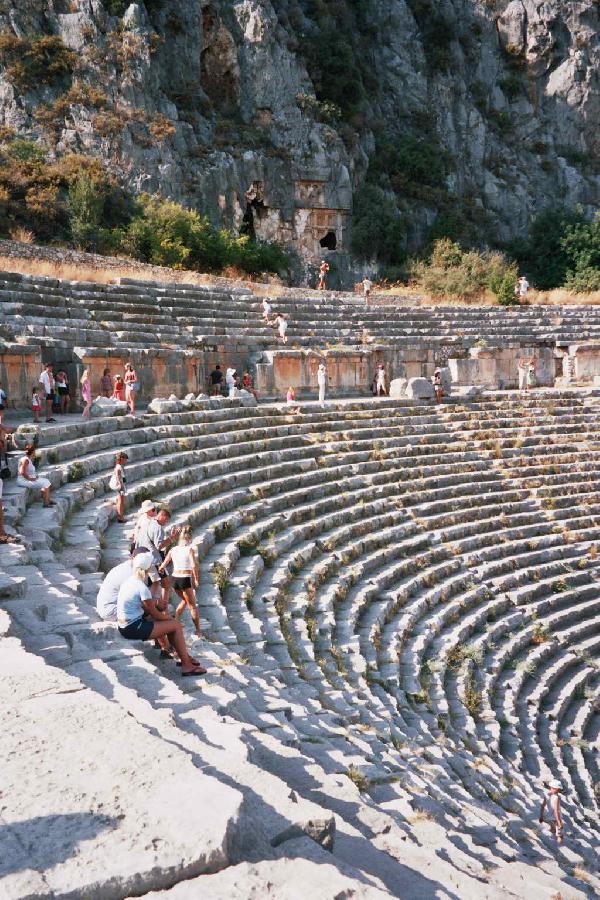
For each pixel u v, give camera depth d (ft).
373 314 109.29
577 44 241.55
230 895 10.52
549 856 28.66
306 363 90.63
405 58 219.82
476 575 60.90
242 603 40.29
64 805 12.10
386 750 29.22
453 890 15.20
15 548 32.86
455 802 27.20
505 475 77.61
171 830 11.49
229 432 65.00
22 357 60.44
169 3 162.81
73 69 145.79
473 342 111.65
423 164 205.87
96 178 132.77
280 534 52.42
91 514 42.50
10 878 10.16
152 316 82.48
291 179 172.96
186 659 26.00
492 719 44.37
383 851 16.44
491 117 235.81
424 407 87.15
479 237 208.85
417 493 68.33
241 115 174.50
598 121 243.60
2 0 144.05
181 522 45.55
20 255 95.66
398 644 46.39
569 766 44.68
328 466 67.46
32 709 15.94
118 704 17.11
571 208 224.74
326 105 184.96
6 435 47.34
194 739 16.29
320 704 31.45
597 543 71.15
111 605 26.73
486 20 238.68
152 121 149.38
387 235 185.78
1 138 137.08
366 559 55.01
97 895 10.20
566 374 118.52
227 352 86.63
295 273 172.55
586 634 60.85
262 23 173.78
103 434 54.49
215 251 142.51
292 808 13.56
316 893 10.73
